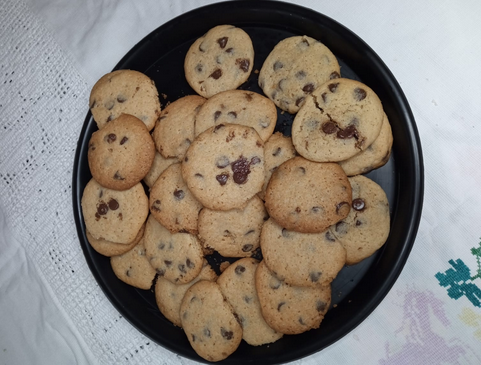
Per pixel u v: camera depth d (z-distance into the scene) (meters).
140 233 0.35
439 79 0.35
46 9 0.41
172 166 0.34
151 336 0.33
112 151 0.34
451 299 0.32
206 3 0.38
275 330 0.32
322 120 0.31
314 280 0.31
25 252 0.40
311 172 0.31
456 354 0.32
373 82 0.33
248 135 0.32
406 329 0.33
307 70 0.33
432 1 0.35
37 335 0.38
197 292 0.33
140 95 0.35
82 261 0.38
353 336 0.33
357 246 0.32
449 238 0.33
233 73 0.35
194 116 0.34
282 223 0.31
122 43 0.40
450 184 0.34
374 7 0.36
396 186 0.32
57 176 0.40
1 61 0.42
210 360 0.32
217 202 0.32
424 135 0.34
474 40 0.34
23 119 0.41
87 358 0.37
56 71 0.41
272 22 0.35
